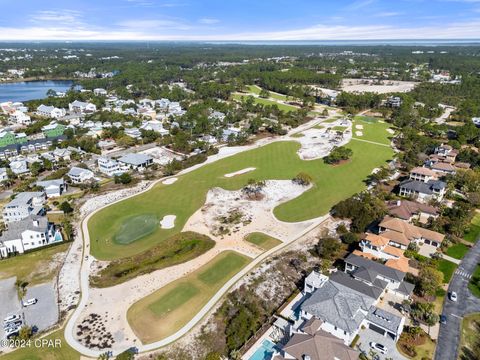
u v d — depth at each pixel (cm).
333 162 16425
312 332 6319
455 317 7219
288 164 16312
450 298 7744
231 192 13362
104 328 7169
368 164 16262
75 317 7469
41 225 10256
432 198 11994
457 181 13475
